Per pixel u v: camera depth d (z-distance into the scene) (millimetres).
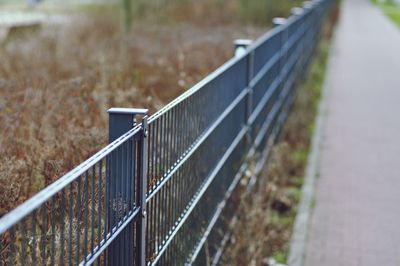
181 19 15211
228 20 15703
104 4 14688
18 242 3137
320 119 11625
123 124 3016
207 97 4434
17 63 7938
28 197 3846
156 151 3342
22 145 4395
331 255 5914
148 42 9719
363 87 15430
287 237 6281
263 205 6406
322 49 21328
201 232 4453
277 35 8695
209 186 4660
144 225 3195
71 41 10023
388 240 6316
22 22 12258
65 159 4133
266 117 7754
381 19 38906
